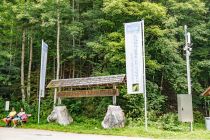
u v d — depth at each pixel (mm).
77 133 17328
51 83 22297
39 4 24391
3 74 27703
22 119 21094
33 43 30781
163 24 25391
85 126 19984
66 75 30688
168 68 25641
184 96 17562
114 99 19938
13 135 15859
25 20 26922
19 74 29750
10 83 27453
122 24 25531
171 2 27234
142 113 21656
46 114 23875
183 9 27297
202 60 28031
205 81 29562
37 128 19531
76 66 29781
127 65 18141
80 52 26125
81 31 25516
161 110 26609
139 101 22906
